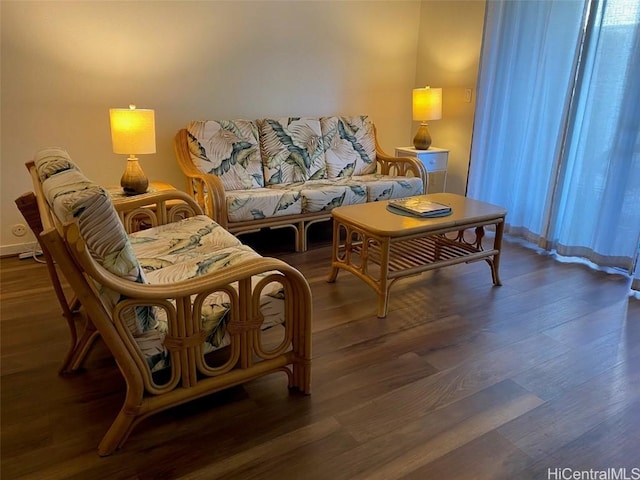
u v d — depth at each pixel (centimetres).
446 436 159
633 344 219
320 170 386
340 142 398
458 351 211
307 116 409
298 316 171
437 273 303
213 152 340
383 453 151
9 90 297
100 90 323
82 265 124
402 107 462
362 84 431
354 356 206
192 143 336
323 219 344
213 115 367
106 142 334
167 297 142
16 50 293
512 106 357
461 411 172
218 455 149
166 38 335
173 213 261
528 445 155
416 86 459
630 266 295
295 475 142
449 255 274
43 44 299
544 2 326
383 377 192
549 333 228
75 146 325
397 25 431
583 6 303
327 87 412
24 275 286
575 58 308
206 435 158
